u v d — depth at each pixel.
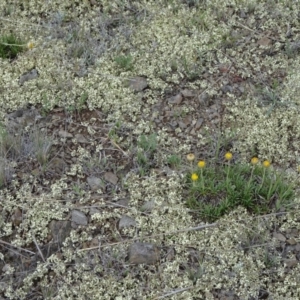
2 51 3.05
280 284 2.47
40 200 2.64
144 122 2.85
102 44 3.07
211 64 3.04
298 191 2.66
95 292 2.46
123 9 3.24
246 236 2.55
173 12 3.22
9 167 2.71
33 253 2.54
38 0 3.25
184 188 2.68
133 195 2.65
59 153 2.77
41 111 2.88
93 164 2.73
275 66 3.02
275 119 2.85
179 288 2.46
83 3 3.25
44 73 2.99
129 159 2.75
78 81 2.96
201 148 2.78
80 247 2.54
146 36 3.12
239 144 2.78
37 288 2.47
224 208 2.60
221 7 3.23
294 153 2.76
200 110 2.89
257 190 2.63
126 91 2.93
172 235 2.56
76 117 2.88
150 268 2.50
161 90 2.95
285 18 3.19
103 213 2.61
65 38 3.10
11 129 2.81
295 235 2.57
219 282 2.47
